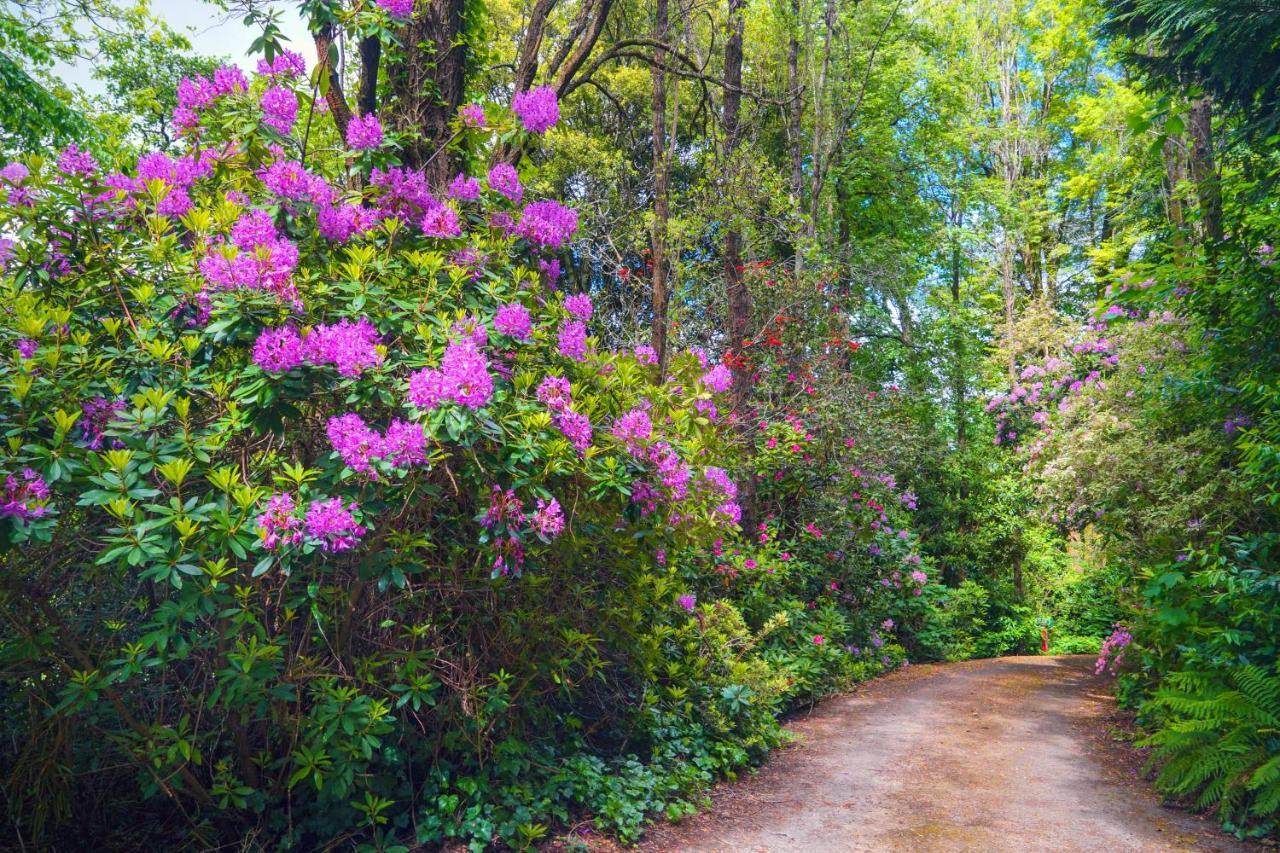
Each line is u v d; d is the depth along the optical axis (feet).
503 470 12.78
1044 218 78.33
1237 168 26.84
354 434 11.08
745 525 33.94
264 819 12.42
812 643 30.17
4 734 11.81
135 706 12.09
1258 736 15.97
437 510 14.35
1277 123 20.18
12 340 11.04
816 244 42.39
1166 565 20.76
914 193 65.46
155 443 10.81
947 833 15.10
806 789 18.01
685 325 37.32
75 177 11.93
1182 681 18.22
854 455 37.88
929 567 47.91
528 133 17.62
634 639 17.62
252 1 15.53
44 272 11.87
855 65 52.24
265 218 11.74
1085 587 59.62
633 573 16.94
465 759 14.05
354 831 12.66
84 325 11.82
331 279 13.19
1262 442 18.74
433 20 19.84
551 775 15.10
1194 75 21.65
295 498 11.24
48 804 11.34
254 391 11.18
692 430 16.78
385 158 14.98
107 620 12.10
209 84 14.51
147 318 11.85
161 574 9.90
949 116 67.77
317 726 11.72
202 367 11.85
